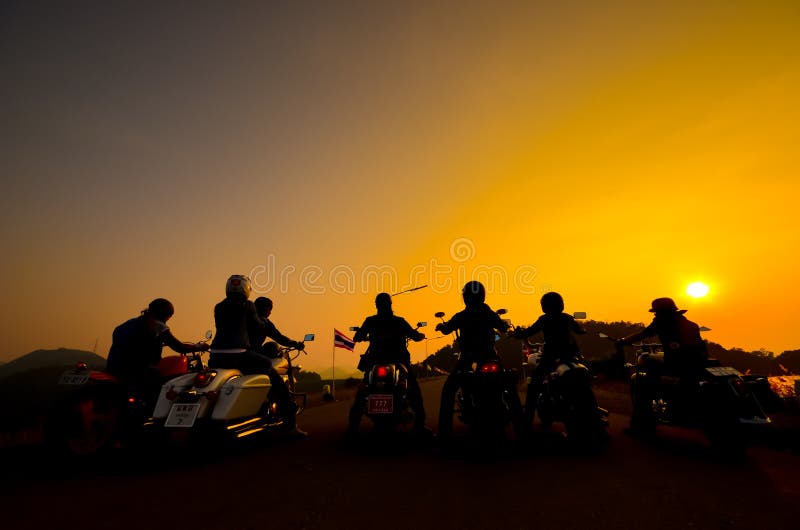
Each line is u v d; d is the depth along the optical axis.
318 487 3.70
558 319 5.58
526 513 3.06
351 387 23.20
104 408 4.65
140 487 3.69
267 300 6.52
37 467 4.37
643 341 6.41
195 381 4.65
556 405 5.42
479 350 5.27
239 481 3.89
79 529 2.77
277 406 5.83
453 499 3.38
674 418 5.23
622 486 3.68
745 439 4.57
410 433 6.38
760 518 2.93
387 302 5.88
